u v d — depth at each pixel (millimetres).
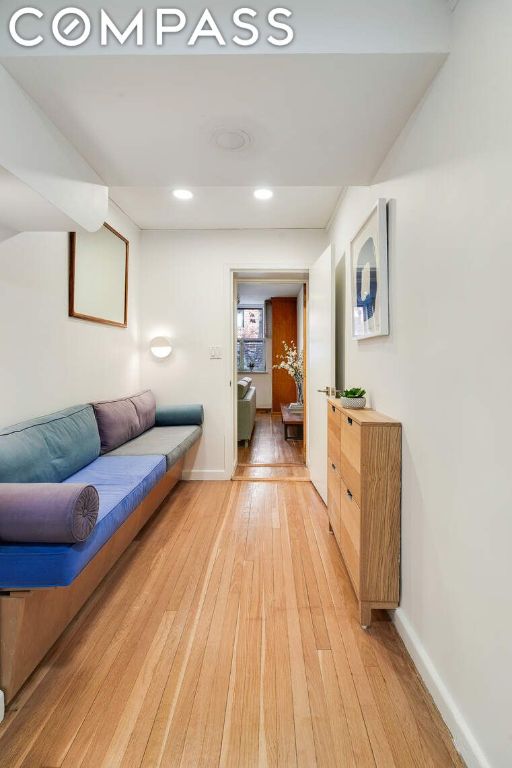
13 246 1843
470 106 1092
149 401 3459
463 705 1139
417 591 1476
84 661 1461
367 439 1632
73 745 1142
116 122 1543
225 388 3746
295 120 1542
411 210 1523
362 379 2299
